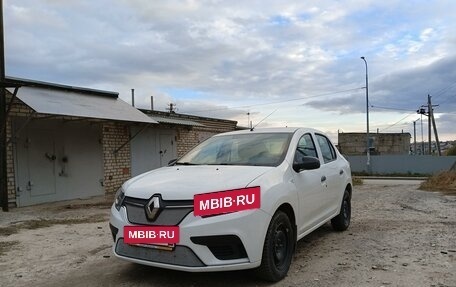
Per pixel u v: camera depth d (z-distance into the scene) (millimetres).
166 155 17422
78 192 13016
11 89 10414
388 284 4867
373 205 11508
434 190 16750
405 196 13930
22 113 11055
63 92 12148
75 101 11633
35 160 11555
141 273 5340
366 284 4875
